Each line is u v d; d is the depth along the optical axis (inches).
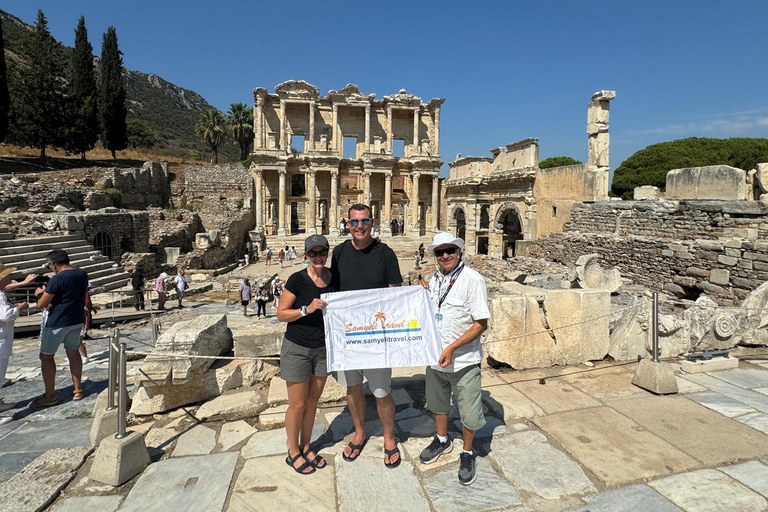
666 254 619.5
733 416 203.8
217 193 1946.4
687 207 631.2
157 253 1203.9
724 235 566.6
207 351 226.1
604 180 898.1
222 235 1428.4
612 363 277.6
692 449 175.9
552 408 213.0
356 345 162.2
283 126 1836.9
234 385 231.3
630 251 703.1
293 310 157.2
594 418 202.4
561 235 911.7
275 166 1766.7
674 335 292.7
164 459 175.0
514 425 197.8
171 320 588.1
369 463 168.7
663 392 226.4
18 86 1530.5
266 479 159.5
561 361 272.1
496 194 1332.4
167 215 1456.7
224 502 147.2
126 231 1074.1
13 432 220.5
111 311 636.1
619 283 438.6
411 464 168.6
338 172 1843.0
